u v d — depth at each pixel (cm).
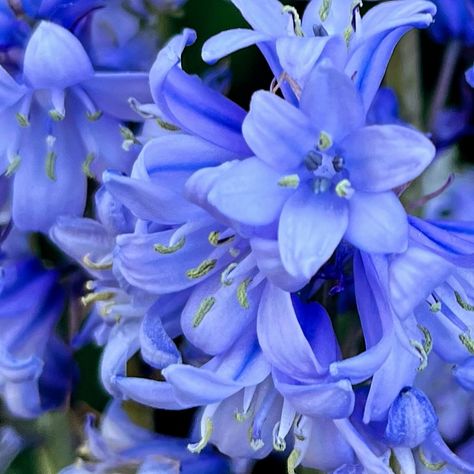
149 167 28
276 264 27
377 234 27
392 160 27
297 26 28
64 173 31
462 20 32
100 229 31
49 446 33
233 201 27
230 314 29
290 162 28
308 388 27
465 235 28
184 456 32
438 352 29
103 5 31
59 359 32
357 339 29
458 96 33
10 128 31
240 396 30
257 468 32
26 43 31
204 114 28
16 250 32
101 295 30
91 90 30
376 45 28
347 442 29
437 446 29
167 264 29
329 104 27
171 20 32
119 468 33
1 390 32
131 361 32
